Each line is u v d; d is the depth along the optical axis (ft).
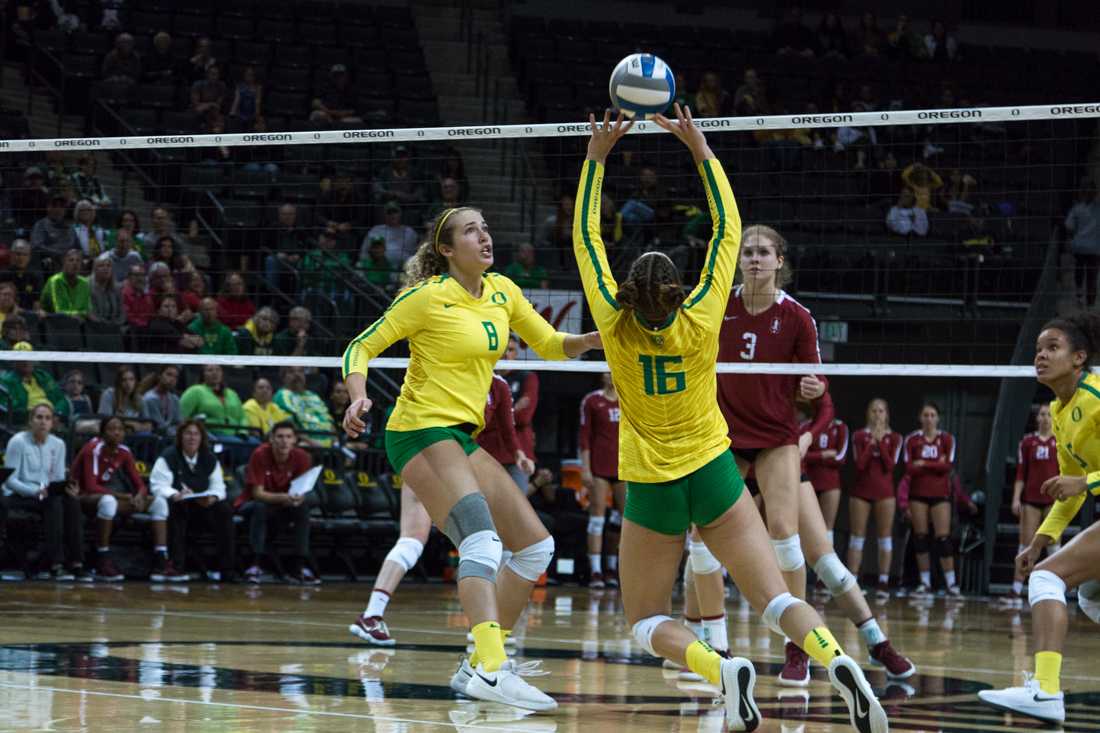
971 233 73.77
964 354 67.97
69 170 63.62
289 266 60.18
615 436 54.60
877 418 57.72
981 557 60.23
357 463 55.83
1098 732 18.81
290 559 53.78
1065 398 21.70
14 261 55.42
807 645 17.15
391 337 20.18
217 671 22.62
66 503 47.21
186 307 56.44
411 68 83.35
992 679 24.80
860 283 70.90
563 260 68.59
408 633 31.19
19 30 75.20
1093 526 20.68
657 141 77.87
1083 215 70.90
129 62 74.49
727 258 18.25
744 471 25.11
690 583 26.61
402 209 68.85
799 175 77.92
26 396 50.26
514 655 26.91
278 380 58.03
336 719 17.57
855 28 93.45
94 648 25.61
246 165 69.92
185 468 48.78
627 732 17.15
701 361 17.67
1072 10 95.25
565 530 58.18
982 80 88.94
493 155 79.92
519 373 55.47
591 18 91.71
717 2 93.40
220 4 83.71
